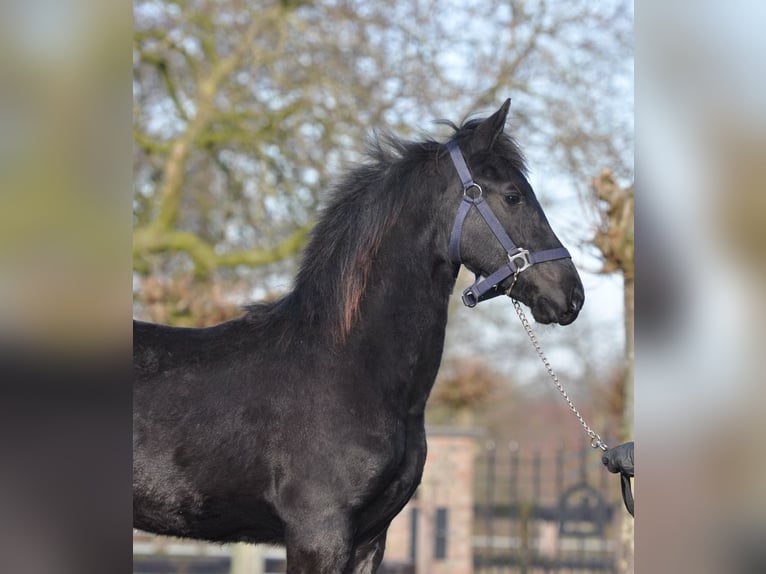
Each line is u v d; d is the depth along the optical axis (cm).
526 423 2758
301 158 1330
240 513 474
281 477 459
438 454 1281
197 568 1405
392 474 466
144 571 1373
